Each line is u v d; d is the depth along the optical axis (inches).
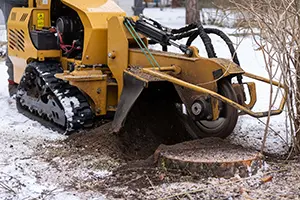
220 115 211.6
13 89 338.3
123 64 244.7
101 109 251.1
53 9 286.4
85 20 259.0
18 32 296.8
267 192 173.0
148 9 1182.9
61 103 248.5
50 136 251.0
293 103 226.5
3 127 267.9
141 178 192.9
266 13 191.9
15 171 203.8
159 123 247.4
